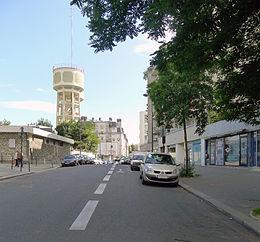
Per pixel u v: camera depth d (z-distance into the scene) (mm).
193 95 15273
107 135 112062
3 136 33781
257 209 6707
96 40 6949
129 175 18016
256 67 6129
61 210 6629
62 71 64312
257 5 5355
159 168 12742
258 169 17953
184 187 12195
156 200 8695
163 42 6781
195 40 6383
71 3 6387
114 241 4457
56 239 4473
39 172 20578
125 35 6816
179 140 38000
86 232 4895
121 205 7492
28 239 4453
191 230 5383
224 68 7008
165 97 15492
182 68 7141
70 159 33438
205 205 8312
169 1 5543
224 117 7602
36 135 36875
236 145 21859
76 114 68812
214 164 26125
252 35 6320
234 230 5574
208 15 5785
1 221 5570
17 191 9789
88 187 11031
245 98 6938
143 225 5523
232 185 12180
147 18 6098
